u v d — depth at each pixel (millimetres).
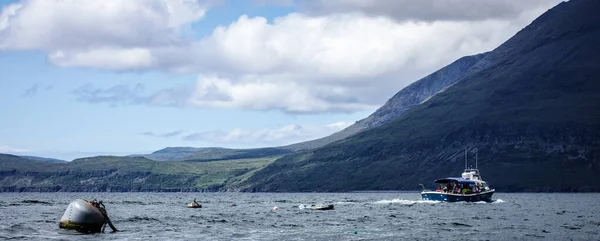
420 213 146750
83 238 85812
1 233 90500
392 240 88938
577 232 100750
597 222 121812
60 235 88562
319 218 130375
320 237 91688
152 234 92938
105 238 86688
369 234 96438
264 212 158250
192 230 100250
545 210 170125
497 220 125375
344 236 93312
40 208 176375
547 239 91062
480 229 105188
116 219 122562
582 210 173875
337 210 164875
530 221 123500
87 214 90688
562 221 124125
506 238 92000
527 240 89875
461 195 185000
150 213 153250
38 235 88312
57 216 133375
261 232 98312
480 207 173125
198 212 159375
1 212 151000
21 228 98875
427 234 96688
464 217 133500
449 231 101562
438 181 190125
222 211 165500
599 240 89938
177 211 165750
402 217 132875
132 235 90812
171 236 90875
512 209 169625
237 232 97938
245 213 152750
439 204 185875
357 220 124125
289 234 95562
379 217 133000
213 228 104250
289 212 157000
